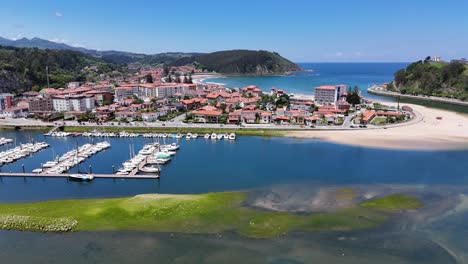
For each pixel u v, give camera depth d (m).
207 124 154.75
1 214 62.88
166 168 95.88
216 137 133.25
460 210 64.62
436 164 94.06
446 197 70.94
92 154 113.06
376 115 174.00
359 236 55.47
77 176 87.88
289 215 62.75
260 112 167.00
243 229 57.75
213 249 52.16
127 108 182.12
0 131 152.12
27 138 139.38
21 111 178.38
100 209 64.62
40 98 195.88
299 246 52.72
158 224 59.53
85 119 167.50
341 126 147.12
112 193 78.56
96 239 55.34
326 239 54.59
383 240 54.28
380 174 86.38
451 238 54.75
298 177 85.00
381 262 48.84
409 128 141.88
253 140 129.12
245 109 172.50
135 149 119.94
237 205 67.25
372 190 75.44
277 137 132.50
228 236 55.66
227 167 95.19
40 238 55.91
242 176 86.94
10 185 85.38
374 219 61.16
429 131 135.12
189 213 63.22
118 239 55.22
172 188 80.31
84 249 52.78
